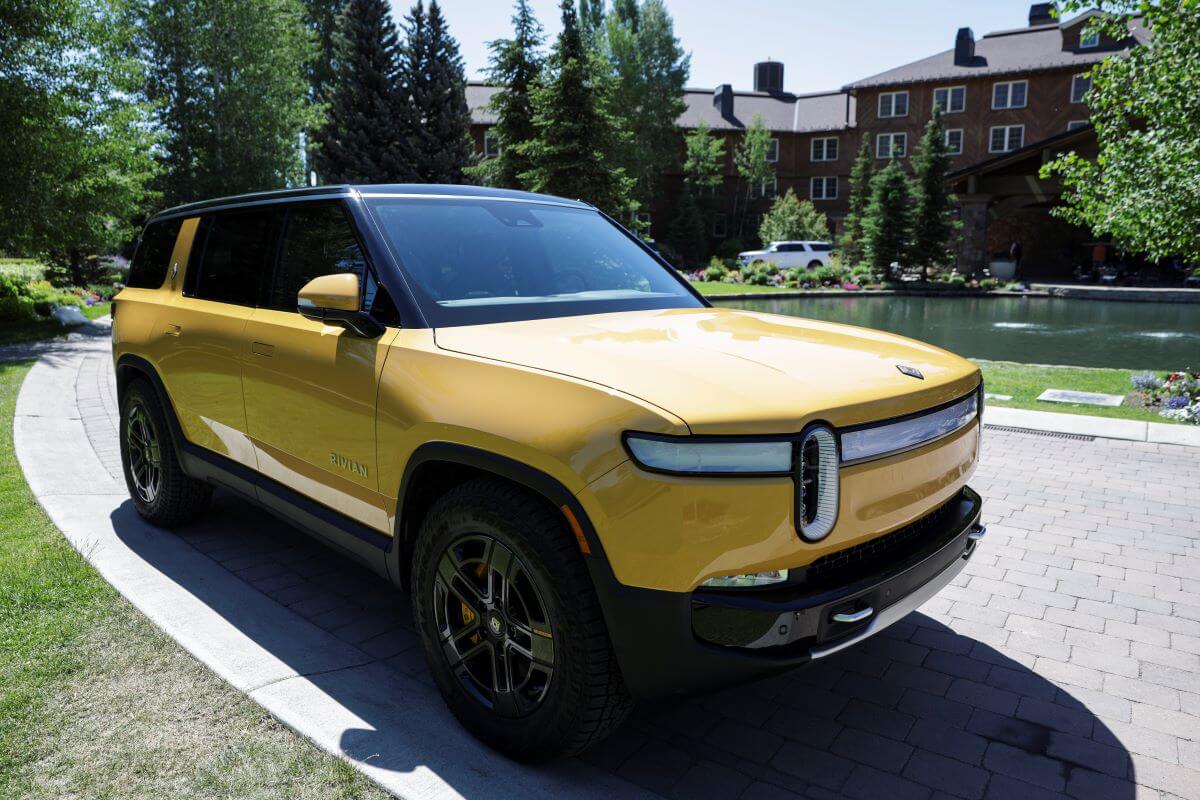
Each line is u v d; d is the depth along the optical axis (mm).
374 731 2488
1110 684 2979
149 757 2324
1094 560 4160
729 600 1987
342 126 35750
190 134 33375
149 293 4203
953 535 2531
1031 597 3730
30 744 2371
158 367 3932
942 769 2457
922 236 36250
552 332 2598
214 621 3199
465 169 28578
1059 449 6469
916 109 52438
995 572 4016
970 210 36594
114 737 2416
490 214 3320
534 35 27172
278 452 3166
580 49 24156
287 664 2893
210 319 3533
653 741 2574
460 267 2957
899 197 36031
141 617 3217
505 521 2199
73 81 16078
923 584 2422
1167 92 8445
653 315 3033
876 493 2195
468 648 2504
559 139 24609
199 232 3930
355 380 2689
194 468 3848
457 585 2432
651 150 53312
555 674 2180
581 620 2096
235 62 33188
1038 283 35000
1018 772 2447
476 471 2420
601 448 1989
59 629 3090
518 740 2330
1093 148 33125
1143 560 4156
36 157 15508
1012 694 2904
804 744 2578
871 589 2166
